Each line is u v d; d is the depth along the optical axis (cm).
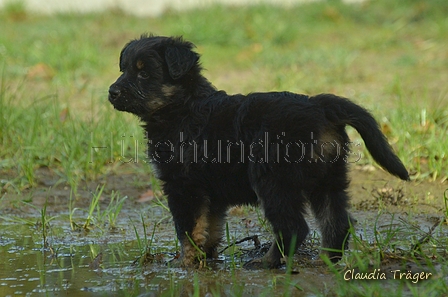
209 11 2389
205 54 2027
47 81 1802
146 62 843
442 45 1975
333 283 730
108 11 2691
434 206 1027
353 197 1091
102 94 1585
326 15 2412
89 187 1186
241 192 805
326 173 775
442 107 1417
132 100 841
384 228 932
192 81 851
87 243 933
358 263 743
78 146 1275
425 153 1228
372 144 773
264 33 2152
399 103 1406
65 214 1077
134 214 1066
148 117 850
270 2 2528
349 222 791
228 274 786
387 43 2059
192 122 820
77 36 2216
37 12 2755
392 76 1717
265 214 771
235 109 799
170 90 841
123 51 880
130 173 1246
